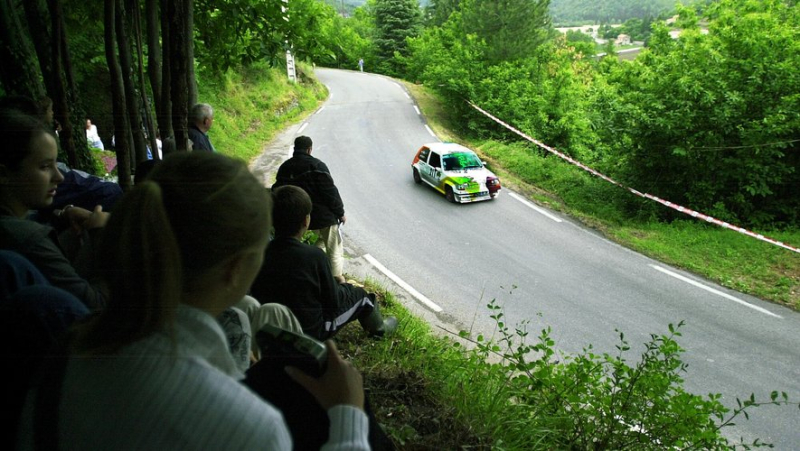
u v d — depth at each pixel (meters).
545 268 9.99
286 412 1.01
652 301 8.80
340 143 19.88
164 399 0.72
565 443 3.41
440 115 25.64
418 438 2.69
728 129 12.38
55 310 1.07
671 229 12.23
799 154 12.84
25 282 1.36
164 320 0.75
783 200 13.24
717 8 14.33
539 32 25.52
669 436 3.27
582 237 11.63
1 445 0.90
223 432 0.74
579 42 34.59
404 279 9.30
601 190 14.55
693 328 7.96
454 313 8.10
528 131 20.64
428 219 12.49
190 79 5.33
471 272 9.70
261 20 7.30
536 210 13.29
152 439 0.71
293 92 26.48
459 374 3.98
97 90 13.82
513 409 3.54
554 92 21.50
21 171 1.63
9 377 0.95
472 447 2.79
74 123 4.92
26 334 1.00
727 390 6.48
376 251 10.54
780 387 6.57
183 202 0.76
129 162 3.94
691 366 6.97
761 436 5.66
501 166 17.27
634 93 13.77
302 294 2.81
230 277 0.83
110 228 0.78
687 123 12.57
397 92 31.61
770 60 12.22
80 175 2.52
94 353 0.75
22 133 1.62
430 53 33.03
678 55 13.27
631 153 14.12
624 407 3.37
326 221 5.31
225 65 7.79
